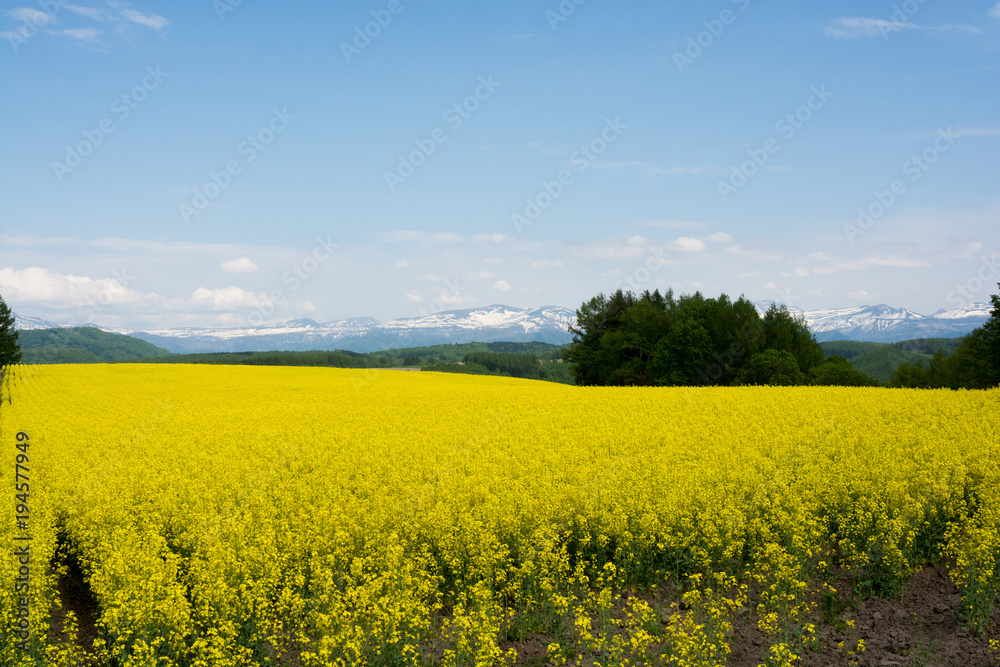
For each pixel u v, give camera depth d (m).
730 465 14.32
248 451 18.31
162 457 17.64
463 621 7.34
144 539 10.60
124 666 7.14
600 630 8.19
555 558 9.49
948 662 7.42
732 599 9.42
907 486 11.69
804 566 9.84
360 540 10.70
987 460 13.70
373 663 7.42
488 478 13.97
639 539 10.20
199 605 8.35
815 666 7.59
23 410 30.73
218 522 11.23
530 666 7.98
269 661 7.65
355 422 23.67
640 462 15.09
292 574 9.34
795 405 24.61
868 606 9.02
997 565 8.66
